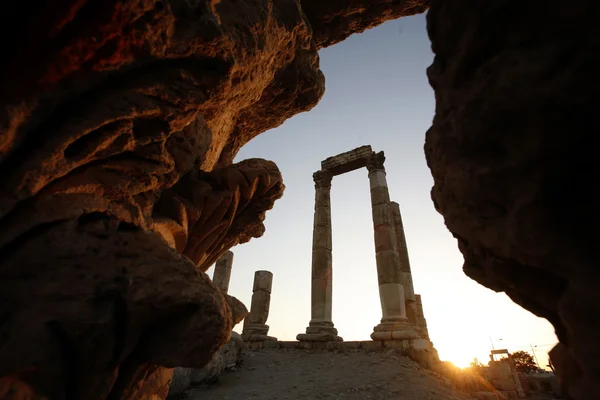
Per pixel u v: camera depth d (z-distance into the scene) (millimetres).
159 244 2207
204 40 2113
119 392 2111
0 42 1680
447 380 7430
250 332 13055
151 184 2555
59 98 1830
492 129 1380
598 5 1014
